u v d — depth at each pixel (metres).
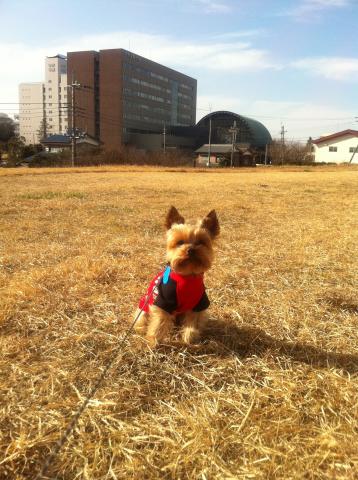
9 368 1.05
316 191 5.73
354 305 1.51
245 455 0.79
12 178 7.71
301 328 1.31
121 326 1.29
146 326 1.25
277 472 0.75
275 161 22.97
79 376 1.02
